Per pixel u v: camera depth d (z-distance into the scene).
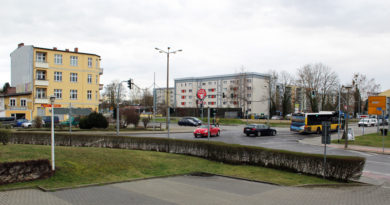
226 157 14.98
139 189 9.75
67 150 14.30
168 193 9.36
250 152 14.57
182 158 15.70
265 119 79.00
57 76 53.09
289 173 12.95
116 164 12.62
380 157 20.39
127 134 35.03
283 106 79.62
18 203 7.68
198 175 12.41
